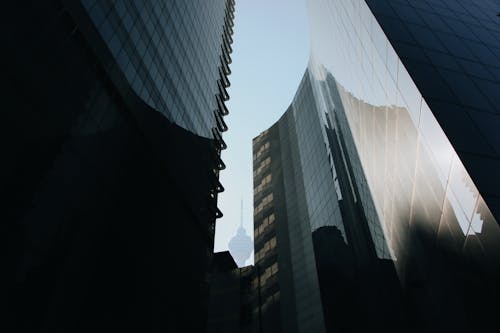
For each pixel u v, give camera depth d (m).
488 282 19.02
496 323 19.03
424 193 27.36
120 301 32.59
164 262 41.84
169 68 49.66
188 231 50.12
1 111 22.69
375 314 54.59
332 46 61.34
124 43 38.22
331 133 77.19
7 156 22.73
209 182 61.47
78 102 29.89
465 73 26.75
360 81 43.91
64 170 27.36
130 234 35.59
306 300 77.06
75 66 30.28
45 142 25.84
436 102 23.83
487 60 28.95
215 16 78.62
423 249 30.48
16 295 22.39
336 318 64.94
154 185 42.31
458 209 21.52
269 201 108.44
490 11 38.81
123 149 36.38
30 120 24.78
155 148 43.28
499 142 21.56
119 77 36.44
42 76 26.41
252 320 81.88
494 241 18.05
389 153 35.75
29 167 24.25
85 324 27.89
